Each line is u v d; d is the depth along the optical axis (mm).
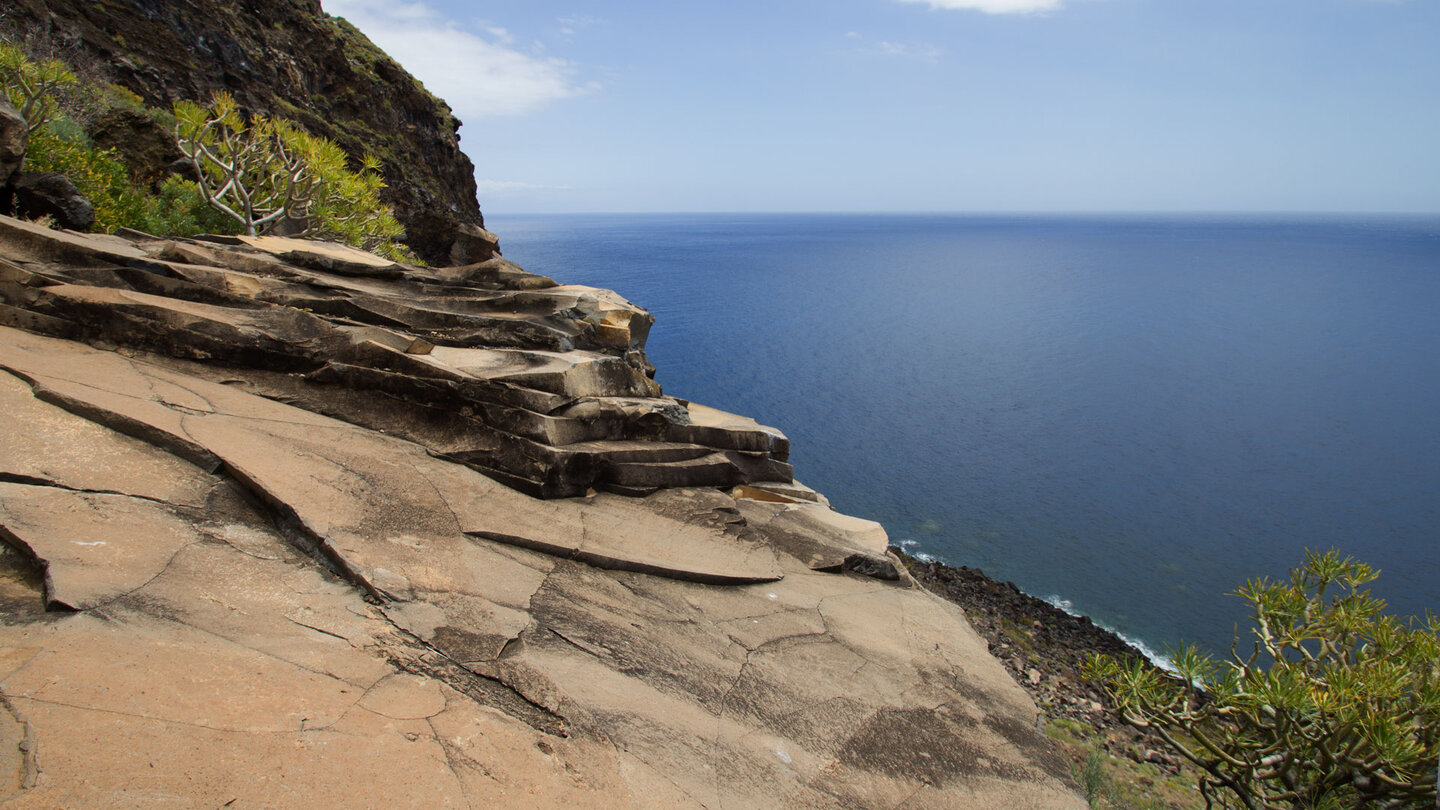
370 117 29641
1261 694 6336
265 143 13102
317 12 29906
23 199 9586
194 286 7504
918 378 90375
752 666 5203
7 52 10805
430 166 32875
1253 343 123688
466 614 4492
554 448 6547
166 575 3953
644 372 9906
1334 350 118562
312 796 2799
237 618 3811
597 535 6133
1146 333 131500
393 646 3994
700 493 7504
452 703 3684
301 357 6980
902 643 6125
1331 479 59281
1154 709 7152
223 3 24266
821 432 66000
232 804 2635
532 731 3686
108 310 6715
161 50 20984
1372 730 5750
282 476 5145
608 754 3752
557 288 10211
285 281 8383
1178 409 81562
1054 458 61750
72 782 2494
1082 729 16016
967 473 56312
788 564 6930
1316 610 7367
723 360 95000
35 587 3650
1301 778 6488
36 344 6375
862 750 4699
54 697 2861
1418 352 116625
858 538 7684
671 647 5070
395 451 6273
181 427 5379
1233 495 54625
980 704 5574
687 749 4082
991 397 83125
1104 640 24875
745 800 3885
